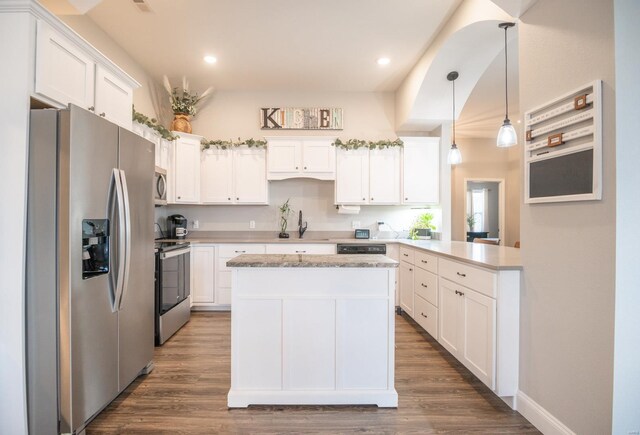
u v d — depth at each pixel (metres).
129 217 2.02
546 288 1.74
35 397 1.60
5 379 1.59
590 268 1.48
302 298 2.02
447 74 3.45
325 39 3.22
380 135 4.62
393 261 2.07
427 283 2.99
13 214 1.59
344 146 4.29
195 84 4.34
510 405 1.99
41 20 1.66
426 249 2.99
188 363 2.59
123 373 2.07
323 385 2.03
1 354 1.59
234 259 2.10
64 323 1.59
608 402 1.39
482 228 9.30
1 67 1.60
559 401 1.65
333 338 2.03
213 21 2.92
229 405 1.99
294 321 2.03
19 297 1.59
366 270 2.03
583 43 1.51
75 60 1.94
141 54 3.53
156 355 2.73
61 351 1.60
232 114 4.57
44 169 1.60
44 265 1.60
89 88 2.07
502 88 4.20
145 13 2.80
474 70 3.39
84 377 1.71
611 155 1.37
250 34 3.13
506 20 2.33
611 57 1.37
